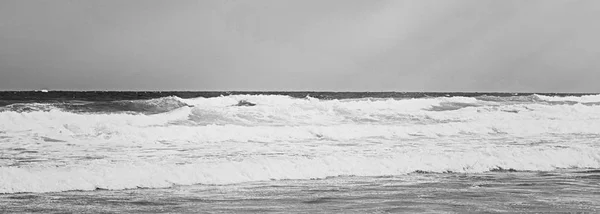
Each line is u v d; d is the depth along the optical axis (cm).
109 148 1761
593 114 3128
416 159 1574
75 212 988
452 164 1541
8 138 1908
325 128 2208
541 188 1264
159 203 1066
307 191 1202
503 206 1070
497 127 2409
